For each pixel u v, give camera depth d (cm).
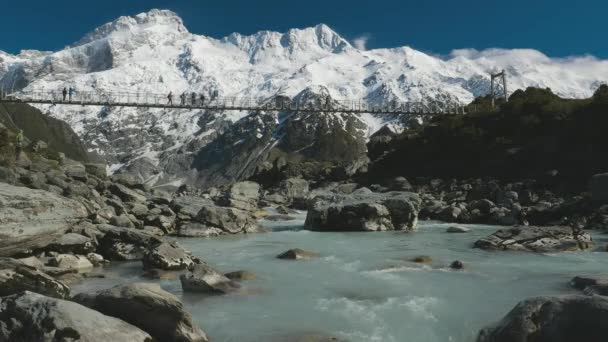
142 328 1011
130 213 3275
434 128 8444
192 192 9156
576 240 2295
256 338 1056
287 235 3100
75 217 2030
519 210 3794
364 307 1280
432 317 1189
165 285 1541
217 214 3183
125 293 1038
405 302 1322
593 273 1666
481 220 4050
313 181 9425
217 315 1223
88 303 1050
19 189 1928
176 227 3212
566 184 5341
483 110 8481
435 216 4394
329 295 1411
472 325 1127
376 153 9806
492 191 5222
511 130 7119
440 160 7681
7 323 881
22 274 1261
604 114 5922
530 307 971
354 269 1800
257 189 5988
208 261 2020
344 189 7350
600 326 872
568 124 6259
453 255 2128
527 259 2000
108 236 2162
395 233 3195
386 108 10600
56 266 1742
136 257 2095
